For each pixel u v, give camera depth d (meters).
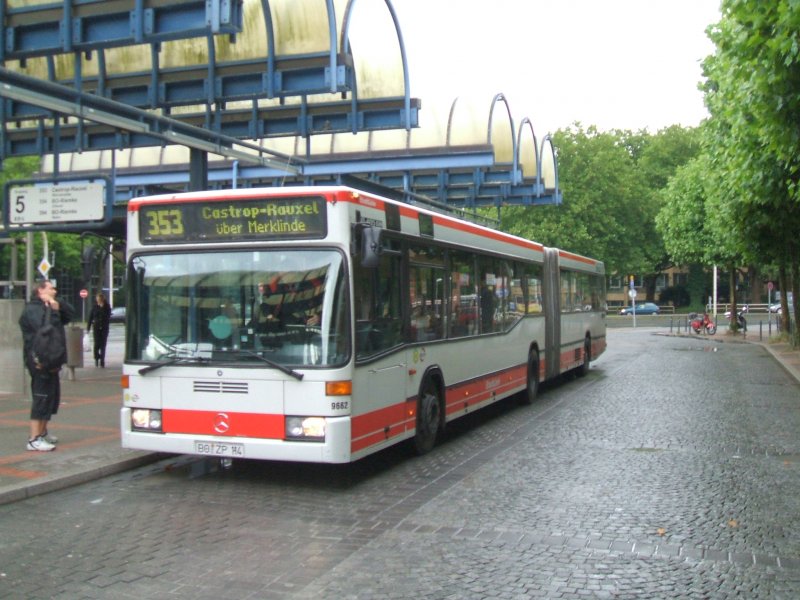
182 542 6.27
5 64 14.07
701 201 37.62
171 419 8.08
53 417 11.94
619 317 67.31
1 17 10.70
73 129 15.57
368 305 8.24
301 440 7.64
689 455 9.97
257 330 7.92
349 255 7.82
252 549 6.09
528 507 7.38
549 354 16.44
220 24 9.70
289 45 12.45
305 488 8.15
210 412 7.92
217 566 5.70
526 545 6.21
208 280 8.12
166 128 12.45
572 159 56.31
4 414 12.16
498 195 25.05
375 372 8.32
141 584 5.33
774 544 6.29
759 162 14.52
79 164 22.92
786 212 18.73
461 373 11.06
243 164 21.08
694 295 79.31
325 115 15.06
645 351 31.95
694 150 71.38
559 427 12.25
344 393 7.67
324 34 12.31
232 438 7.84
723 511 7.27
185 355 8.09
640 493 7.95
